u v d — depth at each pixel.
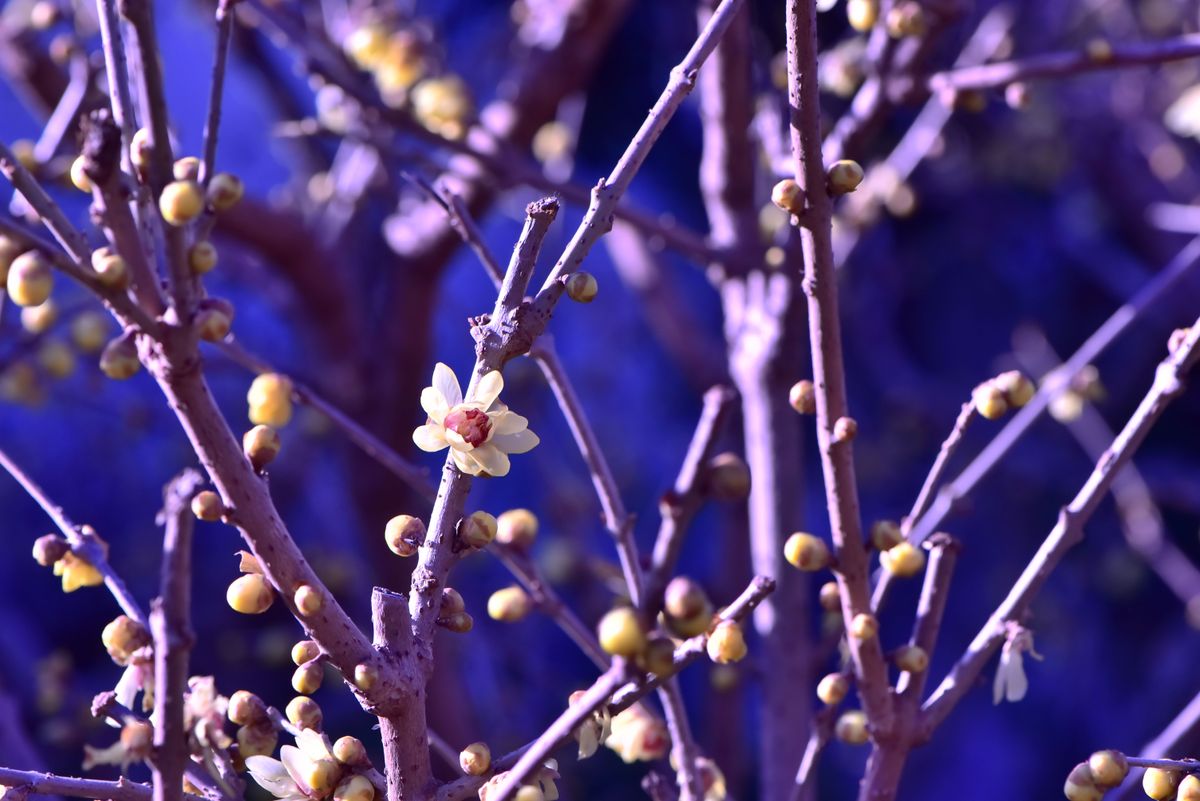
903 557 1.63
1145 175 7.19
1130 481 5.52
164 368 1.24
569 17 3.99
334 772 1.46
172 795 1.20
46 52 3.86
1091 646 9.05
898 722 1.72
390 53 3.43
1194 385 8.73
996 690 1.72
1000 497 9.24
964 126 6.35
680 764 1.80
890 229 7.60
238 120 8.02
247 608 1.38
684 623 1.06
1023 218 8.98
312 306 4.47
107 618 7.51
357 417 4.47
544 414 5.18
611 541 6.69
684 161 9.65
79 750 3.63
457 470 1.46
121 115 1.36
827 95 4.23
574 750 5.30
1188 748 2.31
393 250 4.30
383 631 1.45
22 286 1.12
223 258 4.74
